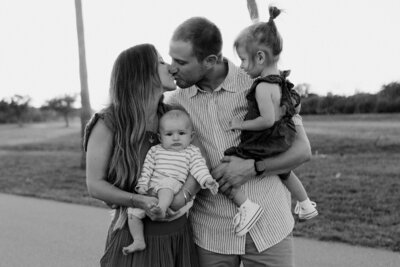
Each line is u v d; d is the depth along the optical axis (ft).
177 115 8.91
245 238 9.34
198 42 8.77
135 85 8.56
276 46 9.96
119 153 8.51
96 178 8.63
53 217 28.17
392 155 36.55
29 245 22.45
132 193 8.56
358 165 35.04
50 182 41.22
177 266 9.00
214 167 9.48
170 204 8.59
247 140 9.31
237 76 9.59
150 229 8.77
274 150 9.22
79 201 32.73
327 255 19.47
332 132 42.27
